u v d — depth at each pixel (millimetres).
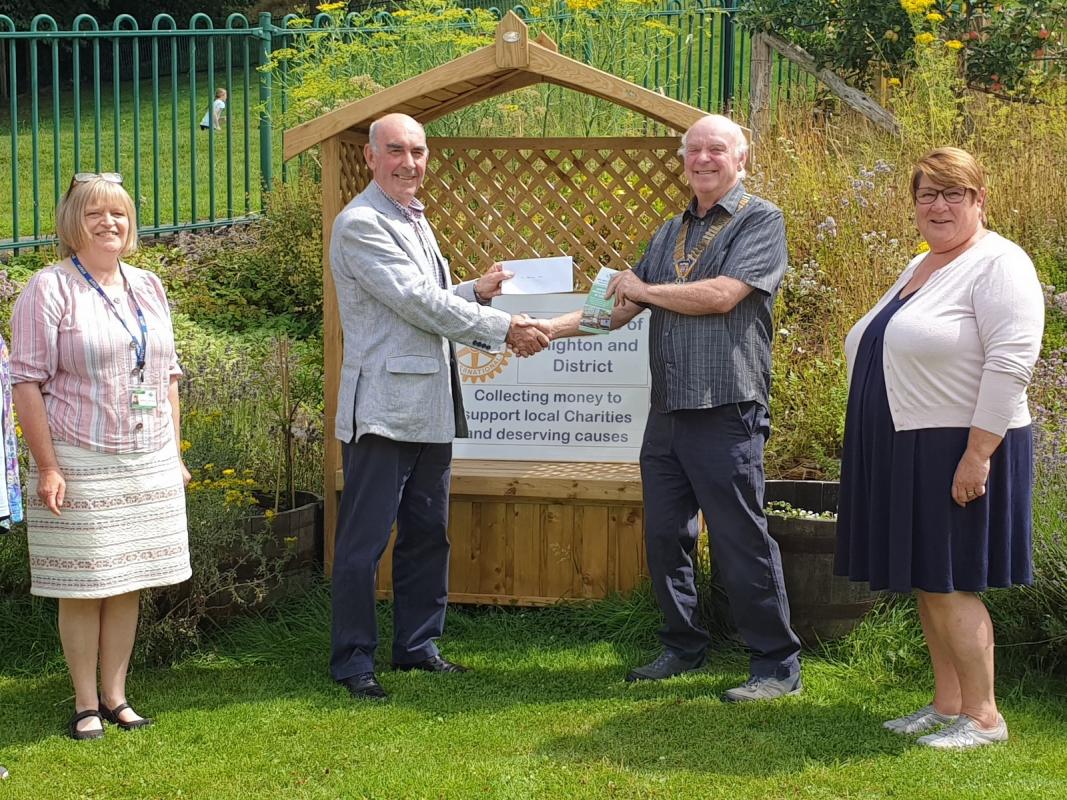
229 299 8266
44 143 16469
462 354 5238
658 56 10008
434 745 3818
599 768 3629
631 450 5156
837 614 4527
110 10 23109
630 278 4266
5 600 4754
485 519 5148
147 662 4570
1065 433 4969
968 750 3709
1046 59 9242
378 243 4215
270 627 4852
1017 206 7324
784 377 5934
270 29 9953
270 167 10055
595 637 4871
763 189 7352
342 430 4305
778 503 4859
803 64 9906
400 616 4543
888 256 6480
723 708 4094
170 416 4105
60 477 3805
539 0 10102
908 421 3641
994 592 4547
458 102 5402
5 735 3932
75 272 3879
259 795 3473
